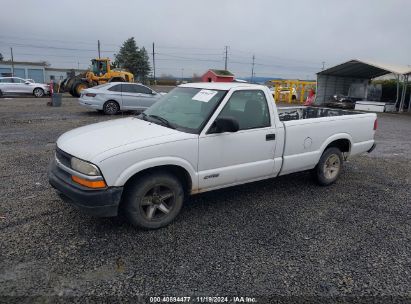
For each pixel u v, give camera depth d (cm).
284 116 664
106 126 423
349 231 396
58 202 446
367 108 2472
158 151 357
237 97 426
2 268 300
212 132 397
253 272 307
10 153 711
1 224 380
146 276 296
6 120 1200
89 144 358
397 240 378
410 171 676
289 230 392
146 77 7606
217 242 358
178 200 390
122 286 282
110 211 341
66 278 289
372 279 303
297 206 466
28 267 303
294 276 303
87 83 2459
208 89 444
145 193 364
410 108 2456
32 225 380
